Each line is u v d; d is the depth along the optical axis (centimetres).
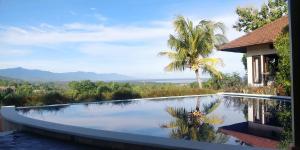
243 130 674
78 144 573
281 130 660
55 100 1444
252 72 1909
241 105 1229
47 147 561
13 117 809
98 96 1612
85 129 601
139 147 479
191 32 2270
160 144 448
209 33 2297
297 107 315
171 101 1530
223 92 1975
